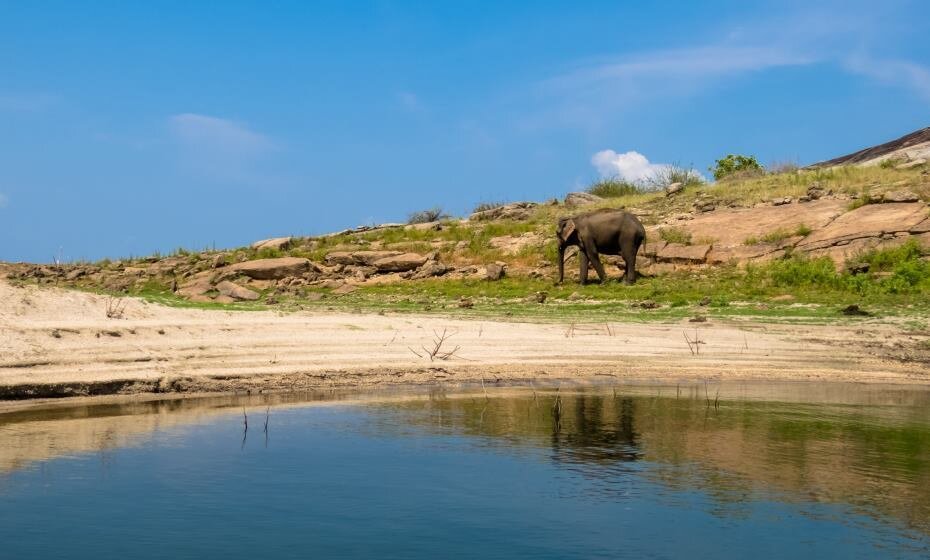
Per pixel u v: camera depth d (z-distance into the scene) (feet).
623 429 34.91
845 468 29.17
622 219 83.20
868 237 81.10
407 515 23.94
